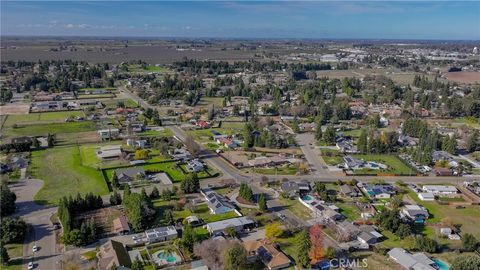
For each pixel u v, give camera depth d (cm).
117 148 13000
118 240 7744
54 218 8494
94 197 8988
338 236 7919
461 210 9444
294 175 11450
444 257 7338
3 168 11131
